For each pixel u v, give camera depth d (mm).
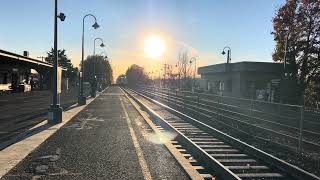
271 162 11539
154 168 10695
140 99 51844
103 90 93812
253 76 56500
